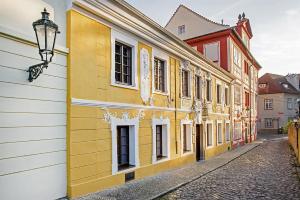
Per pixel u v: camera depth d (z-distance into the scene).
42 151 7.23
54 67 7.69
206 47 25.53
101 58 9.30
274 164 15.73
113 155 9.62
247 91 32.78
